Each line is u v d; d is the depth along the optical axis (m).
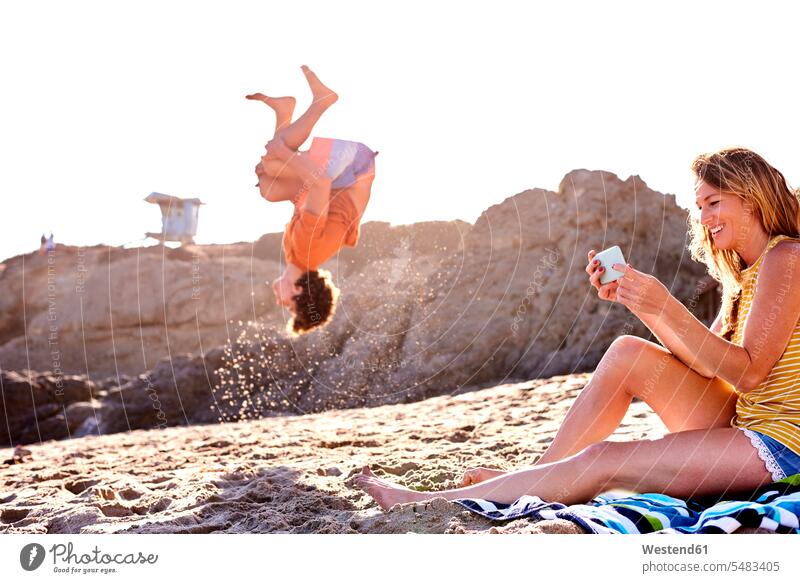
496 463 3.10
